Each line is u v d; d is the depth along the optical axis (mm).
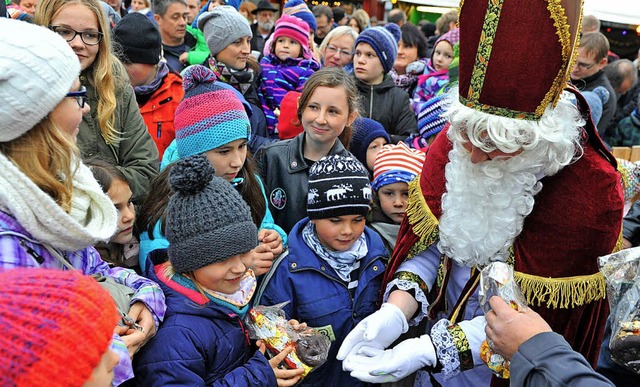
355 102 2463
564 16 1386
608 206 1571
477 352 1671
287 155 2420
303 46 3859
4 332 763
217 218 1522
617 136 5301
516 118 1475
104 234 1358
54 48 1238
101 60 2146
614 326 1398
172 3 3934
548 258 1621
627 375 1982
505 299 1443
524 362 1247
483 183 1633
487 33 1444
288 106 3021
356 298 1942
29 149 1234
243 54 3293
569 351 1229
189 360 1476
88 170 1459
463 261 1742
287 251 1977
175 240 1533
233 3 4738
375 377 1615
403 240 1878
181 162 1535
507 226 1634
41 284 839
